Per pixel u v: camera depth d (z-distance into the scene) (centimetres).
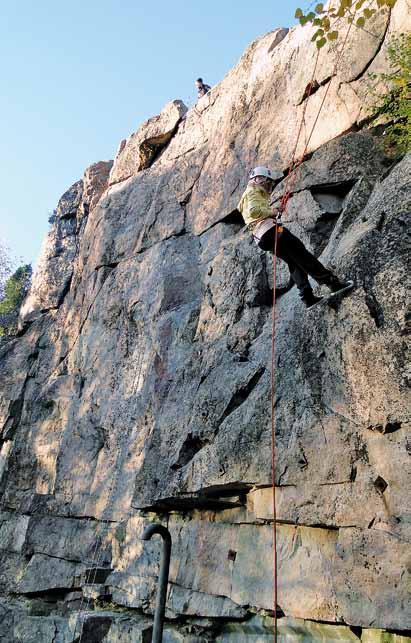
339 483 700
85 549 1236
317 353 759
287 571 765
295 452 749
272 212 736
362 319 693
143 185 1502
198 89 1504
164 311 1223
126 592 1058
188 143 1394
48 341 1748
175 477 915
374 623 641
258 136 1138
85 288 1606
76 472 1352
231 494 866
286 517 750
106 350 1402
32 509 1420
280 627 782
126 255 1452
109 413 1298
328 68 1005
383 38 927
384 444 668
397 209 699
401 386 651
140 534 1070
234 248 1062
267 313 952
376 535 656
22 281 2562
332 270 748
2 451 1723
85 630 1034
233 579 845
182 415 979
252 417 823
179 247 1287
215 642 881
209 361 981
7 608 1340
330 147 938
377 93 916
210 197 1241
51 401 1552
